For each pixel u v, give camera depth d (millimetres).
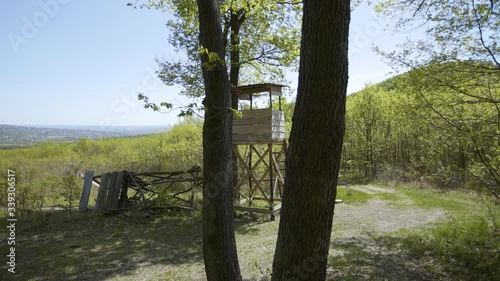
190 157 18719
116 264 6766
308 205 2535
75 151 24750
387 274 5402
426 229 8188
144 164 19250
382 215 10945
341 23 2385
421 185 15852
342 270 5676
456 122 7164
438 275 5281
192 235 9008
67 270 6426
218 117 3934
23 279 5953
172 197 11930
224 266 3980
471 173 7434
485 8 5633
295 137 2580
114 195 11578
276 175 12469
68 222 10359
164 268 6508
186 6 6180
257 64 10680
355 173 24234
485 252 5879
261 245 7859
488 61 6355
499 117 6414
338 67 2412
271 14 8664
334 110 2445
